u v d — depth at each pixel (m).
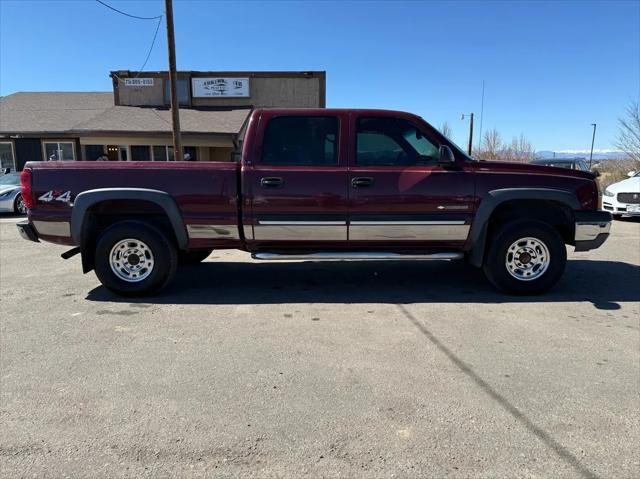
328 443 2.53
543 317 4.56
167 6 14.45
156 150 21.50
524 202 5.32
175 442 2.54
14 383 3.21
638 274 6.33
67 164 5.01
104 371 3.40
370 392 3.08
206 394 3.06
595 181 5.18
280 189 4.99
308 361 3.56
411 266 6.93
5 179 15.27
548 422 2.72
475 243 5.22
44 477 2.26
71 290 5.60
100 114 21.72
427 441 2.54
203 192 5.00
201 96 23.03
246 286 5.78
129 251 5.18
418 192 5.03
